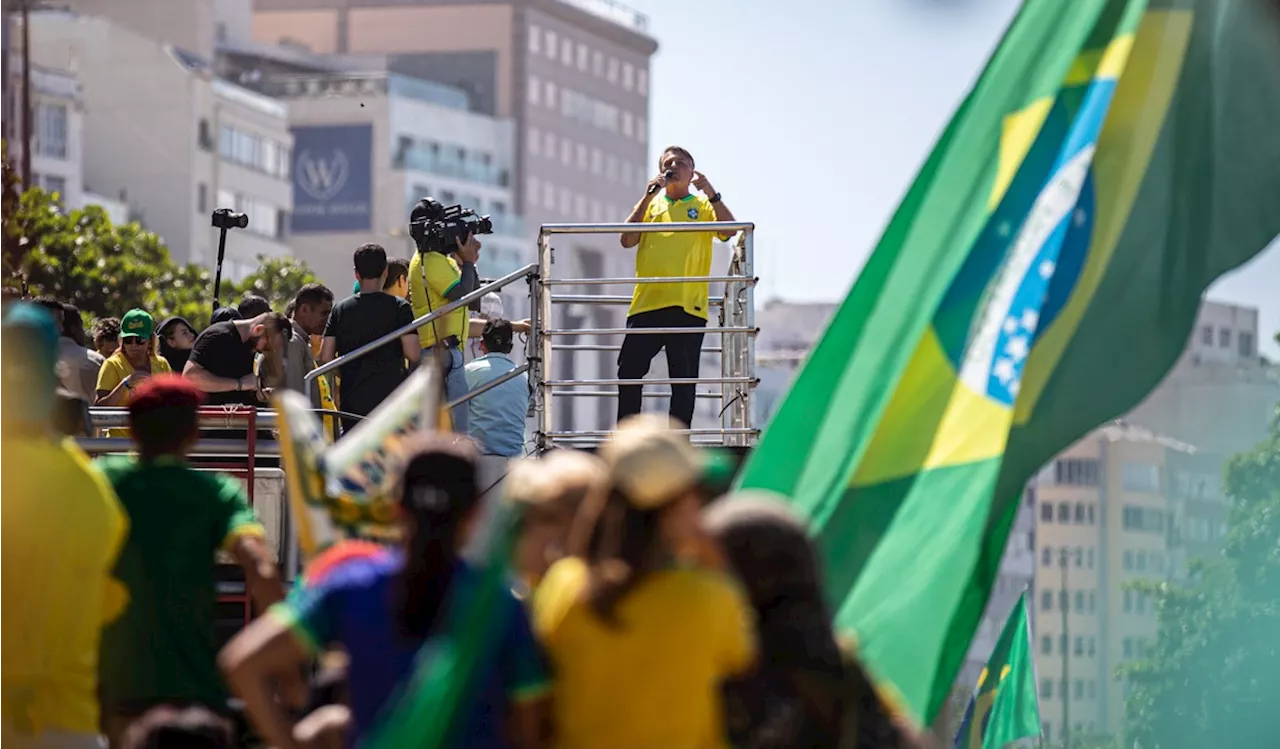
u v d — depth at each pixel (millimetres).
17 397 12711
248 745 14867
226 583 17969
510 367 25844
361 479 12820
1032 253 14359
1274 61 14508
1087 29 14711
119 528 12984
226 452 19359
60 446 12859
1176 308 14344
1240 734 78688
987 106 14734
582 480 11188
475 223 26141
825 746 11430
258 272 105500
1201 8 14586
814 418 14203
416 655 11211
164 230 188625
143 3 198625
